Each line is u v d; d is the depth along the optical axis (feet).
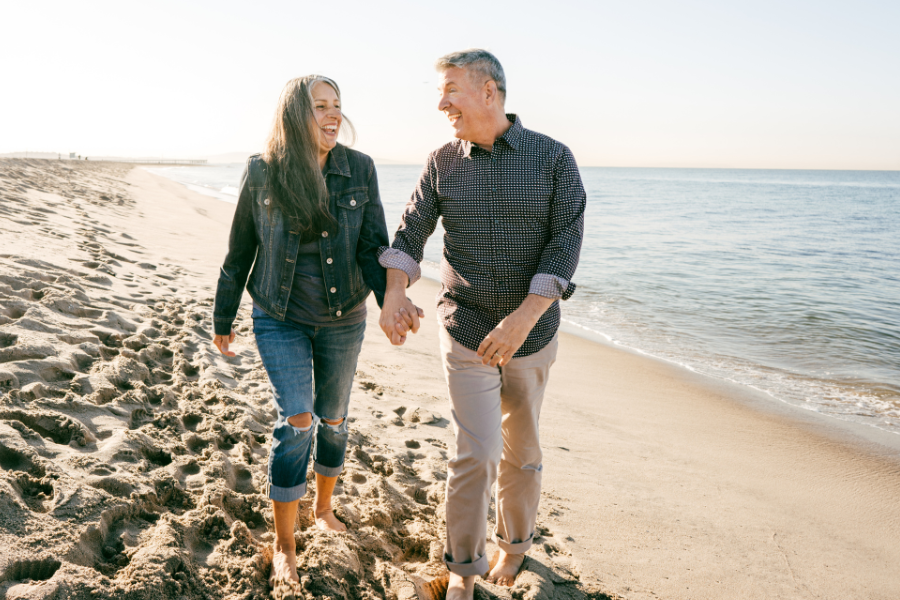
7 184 36.14
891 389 21.77
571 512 10.52
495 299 7.08
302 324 7.47
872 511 12.43
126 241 29.37
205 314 17.75
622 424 16.40
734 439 16.21
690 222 94.02
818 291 40.27
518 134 7.04
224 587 6.48
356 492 9.39
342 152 7.66
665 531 10.35
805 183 397.39
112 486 7.38
